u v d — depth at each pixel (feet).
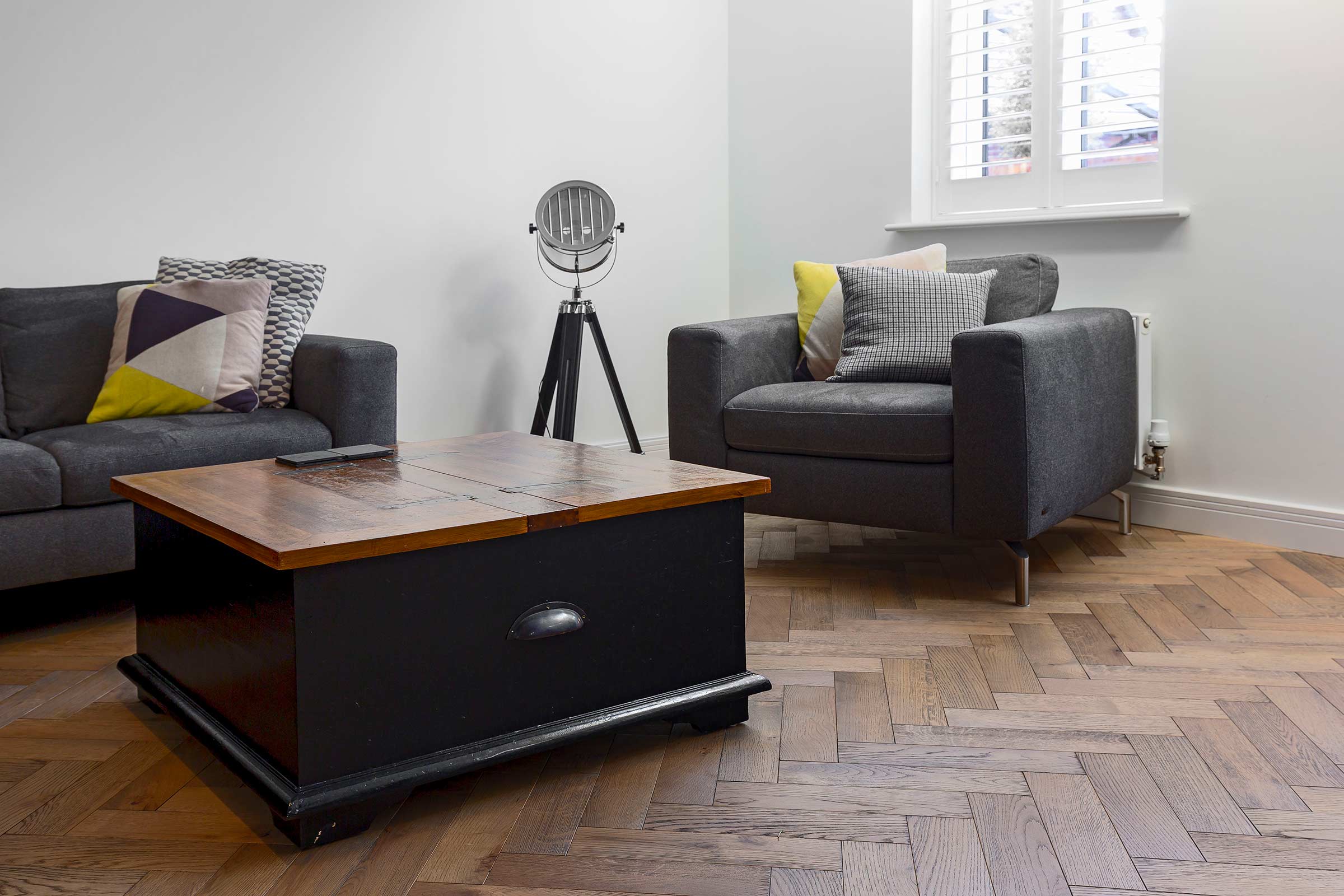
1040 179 11.23
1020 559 7.90
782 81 13.30
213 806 5.08
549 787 5.22
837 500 8.62
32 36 9.32
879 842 4.62
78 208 9.64
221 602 5.20
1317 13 8.86
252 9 10.30
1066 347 8.18
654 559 5.56
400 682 4.80
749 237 13.96
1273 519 9.55
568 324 11.27
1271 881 4.25
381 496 5.48
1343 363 9.02
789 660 6.93
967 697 6.26
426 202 11.50
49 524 7.30
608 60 12.73
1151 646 7.07
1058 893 4.19
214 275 9.66
